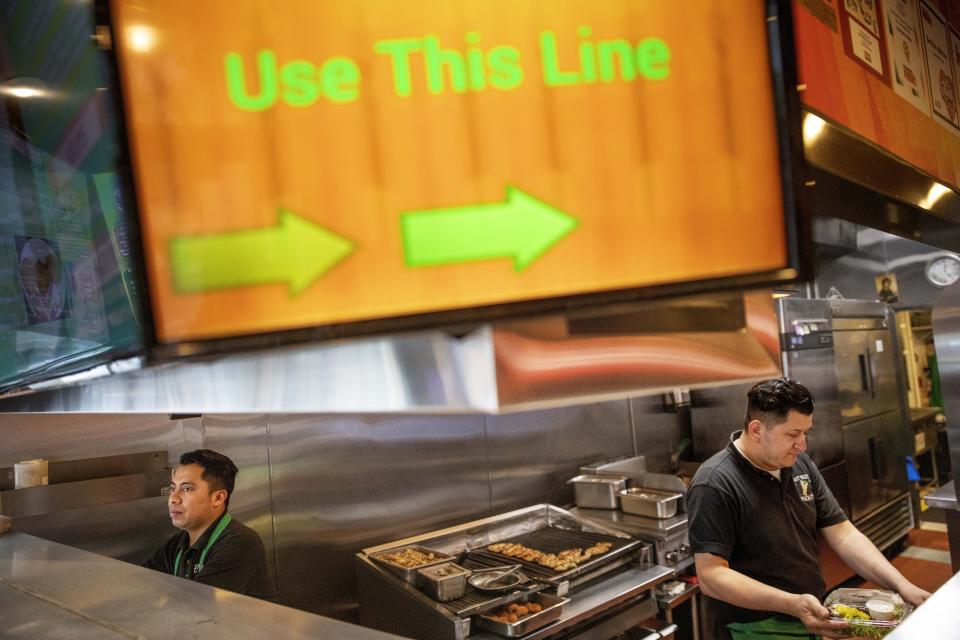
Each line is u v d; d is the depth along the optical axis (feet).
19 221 3.75
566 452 14.55
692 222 2.59
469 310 2.10
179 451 9.32
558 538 11.72
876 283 23.48
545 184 2.42
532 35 2.46
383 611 9.58
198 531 8.02
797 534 7.63
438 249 2.31
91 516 8.48
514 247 2.36
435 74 2.36
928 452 23.08
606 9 2.57
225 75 2.27
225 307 2.23
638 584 10.14
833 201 7.11
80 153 2.98
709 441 17.03
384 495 11.44
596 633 9.61
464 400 2.04
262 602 3.83
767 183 2.71
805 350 15.42
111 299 2.79
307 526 10.49
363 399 2.27
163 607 3.81
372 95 2.32
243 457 9.89
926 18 8.06
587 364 2.19
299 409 2.47
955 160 8.25
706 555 7.38
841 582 15.30
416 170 2.32
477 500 12.83
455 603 8.82
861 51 6.43
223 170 2.25
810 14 5.66
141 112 2.23
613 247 2.48
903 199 7.41
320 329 2.22
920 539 18.83
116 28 2.22
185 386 3.05
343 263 2.26
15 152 3.70
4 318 4.13
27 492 7.65
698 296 2.52
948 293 10.31
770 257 2.69
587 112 2.50
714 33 2.71
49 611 3.83
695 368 2.49
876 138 6.36
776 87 2.74
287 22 2.30
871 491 17.37
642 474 13.35
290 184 2.27
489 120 2.39
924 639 4.17
